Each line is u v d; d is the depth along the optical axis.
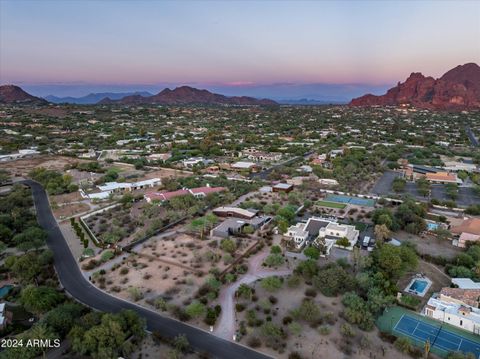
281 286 94.56
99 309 85.19
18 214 138.88
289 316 81.94
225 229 128.50
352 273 100.00
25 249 112.12
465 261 103.94
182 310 83.50
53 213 156.00
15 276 99.50
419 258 112.06
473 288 91.25
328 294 89.44
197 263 106.88
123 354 69.44
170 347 72.25
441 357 70.56
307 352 71.06
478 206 155.12
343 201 170.25
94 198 172.75
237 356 70.31
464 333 77.69
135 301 88.50
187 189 185.50
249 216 142.50
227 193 175.12
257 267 105.81
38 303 80.69
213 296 88.62
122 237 127.19
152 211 147.62
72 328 72.50
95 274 100.75
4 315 82.00
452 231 129.75
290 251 115.75
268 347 72.81
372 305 82.25
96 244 121.88
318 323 79.44
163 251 115.56
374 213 141.62
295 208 153.12
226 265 106.25
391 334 76.38
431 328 79.38
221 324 80.12
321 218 140.25
